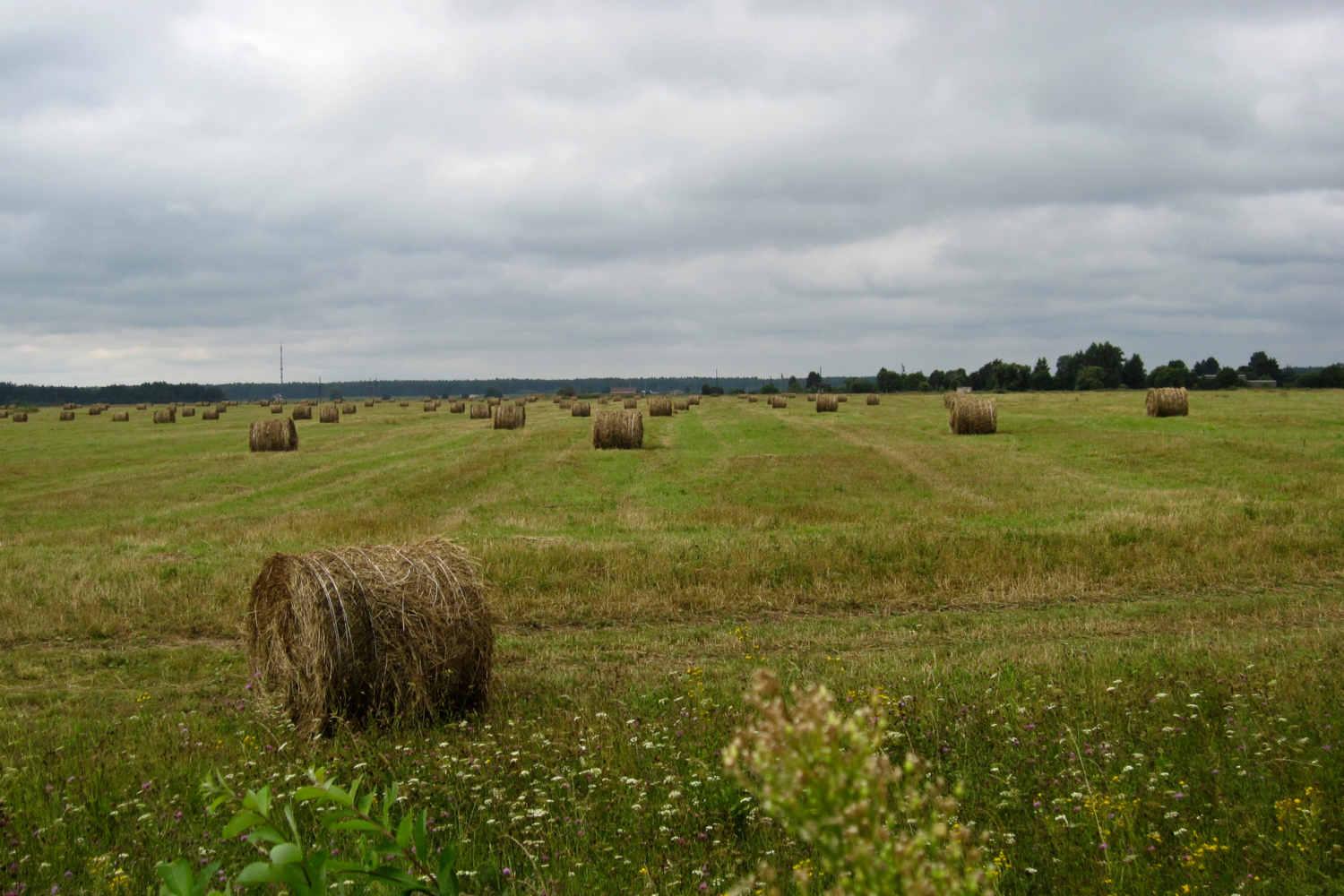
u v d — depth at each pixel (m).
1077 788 4.98
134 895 4.25
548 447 37.78
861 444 36.12
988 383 135.25
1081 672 7.66
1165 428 35.97
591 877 4.25
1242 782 4.98
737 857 4.41
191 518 20.64
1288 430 33.41
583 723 6.69
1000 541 14.13
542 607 11.65
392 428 53.28
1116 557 13.25
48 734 7.19
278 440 38.38
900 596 12.07
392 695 7.62
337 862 2.05
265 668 8.47
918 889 1.26
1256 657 8.06
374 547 8.31
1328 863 4.02
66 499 24.58
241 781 5.73
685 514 19.19
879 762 1.36
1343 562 12.88
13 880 4.37
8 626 10.91
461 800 5.28
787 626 10.86
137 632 10.98
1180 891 3.86
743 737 1.32
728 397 106.44
